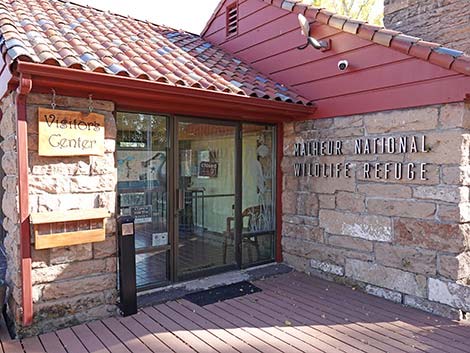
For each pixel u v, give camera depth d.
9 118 3.46
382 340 3.15
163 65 4.26
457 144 3.51
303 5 5.01
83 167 3.49
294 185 5.22
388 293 4.10
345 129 4.53
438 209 3.66
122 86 3.39
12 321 3.46
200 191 4.68
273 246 5.47
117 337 3.22
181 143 4.47
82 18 5.11
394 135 4.02
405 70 3.90
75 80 3.14
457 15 4.75
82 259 3.49
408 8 5.33
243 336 3.24
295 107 4.68
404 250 3.94
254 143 5.21
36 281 3.24
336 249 4.66
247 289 4.41
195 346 3.06
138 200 4.16
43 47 3.21
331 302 4.03
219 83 4.25
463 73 3.38
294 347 3.04
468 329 3.35
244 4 6.00
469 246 3.58
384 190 4.12
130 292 3.68
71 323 3.44
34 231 3.17
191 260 4.64
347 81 4.48
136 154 4.14
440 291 3.66
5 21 3.62
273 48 5.47
